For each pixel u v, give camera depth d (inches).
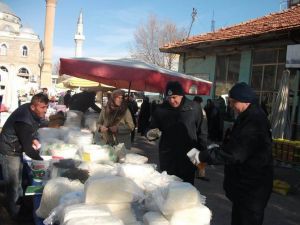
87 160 150.6
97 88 457.7
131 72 240.8
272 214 247.6
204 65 664.4
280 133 395.9
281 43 500.1
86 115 295.4
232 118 566.9
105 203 98.0
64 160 145.4
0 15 3302.2
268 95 522.6
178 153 177.3
